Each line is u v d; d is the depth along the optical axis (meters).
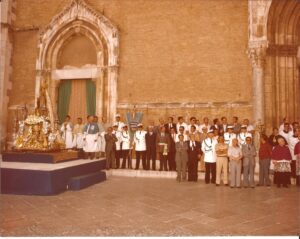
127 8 14.86
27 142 10.59
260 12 12.36
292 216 6.35
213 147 10.16
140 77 14.48
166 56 14.24
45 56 15.59
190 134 10.76
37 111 11.08
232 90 13.35
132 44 14.67
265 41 12.23
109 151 11.87
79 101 15.69
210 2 13.87
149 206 7.14
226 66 13.49
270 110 12.75
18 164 9.50
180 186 9.60
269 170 9.98
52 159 9.82
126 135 12.09
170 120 12.03
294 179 10.16
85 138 12.20
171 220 6.08
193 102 13.77
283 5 12.64
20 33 16.31
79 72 15.41
